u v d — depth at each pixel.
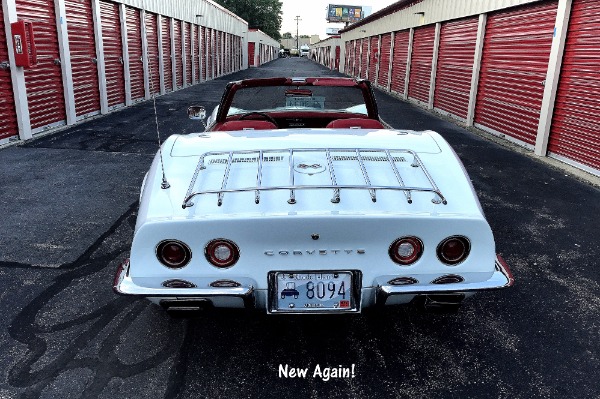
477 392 2.13
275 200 2.03
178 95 16.09
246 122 3.12
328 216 1.92
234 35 32.72
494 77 9.60
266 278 2.01
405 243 1.98
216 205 2.01
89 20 10.41
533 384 2.19
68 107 9.30
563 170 6.58
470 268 2.02
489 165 6.76
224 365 2.31
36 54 7.80
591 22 6.47
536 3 7.93
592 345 2.50
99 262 3.39
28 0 7.91
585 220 4.47
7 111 7.39
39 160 6.38
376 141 2.63
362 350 2.45
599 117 6.29
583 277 3.29
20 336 2.50
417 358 2.38
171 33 17.17
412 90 16.39
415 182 2.18
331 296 2.04
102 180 5.46
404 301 2.13
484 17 9.98
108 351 2.39
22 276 3.16
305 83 3.58
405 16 17.09
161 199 2.08
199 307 2.06
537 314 2.80
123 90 12.70
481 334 2.59
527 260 3.55
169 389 2.13
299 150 2.33
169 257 1.96
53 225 4.07
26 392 2.09
